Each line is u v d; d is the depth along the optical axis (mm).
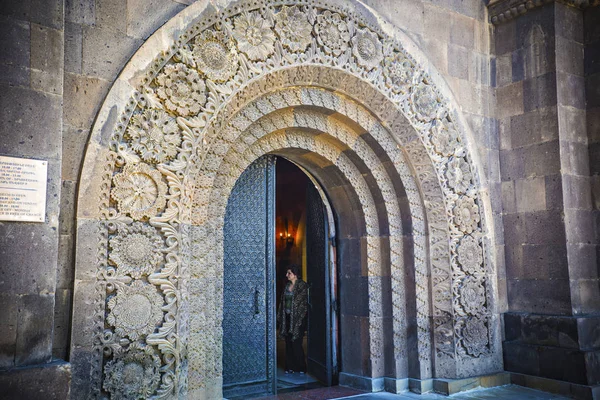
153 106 4918
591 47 7223
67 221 4441
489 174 7426
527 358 6898
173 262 4902
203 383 5355
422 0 7062
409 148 6801
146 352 4684
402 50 6691
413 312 6785
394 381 6660
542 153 7074
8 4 4082
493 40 7723
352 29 6305
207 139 5258
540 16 7215
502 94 7594
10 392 3715
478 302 6977
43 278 4023
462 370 6703
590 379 6281
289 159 7109
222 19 5359
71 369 4203
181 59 5094
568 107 7055
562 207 6801
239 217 6605
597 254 7020
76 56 4625
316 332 7582
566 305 6676
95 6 4770
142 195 4805
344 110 6461
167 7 5145
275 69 5691
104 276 4535
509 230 7402
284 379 7641
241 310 6516
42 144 4113
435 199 6898
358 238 7121
